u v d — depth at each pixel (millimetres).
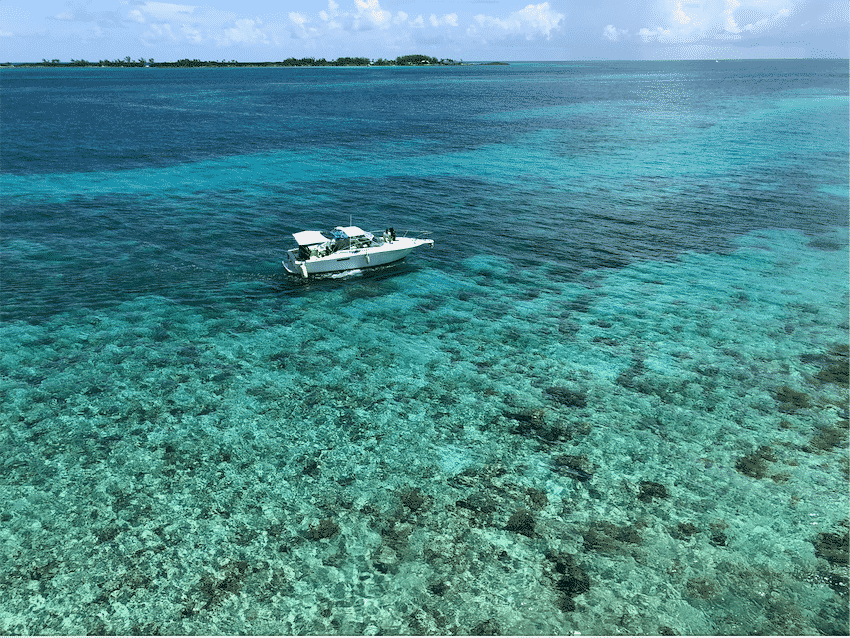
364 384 22422
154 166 58031
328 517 15961
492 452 18703
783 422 20109
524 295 30328
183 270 32438
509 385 22422
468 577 14195
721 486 17172
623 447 18922
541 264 34406
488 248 36844
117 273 31688
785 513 16125
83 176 53125
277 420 20109
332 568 14391
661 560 14688
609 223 41750
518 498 16734
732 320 27453
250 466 17844
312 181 53406
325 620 13078
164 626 12844
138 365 23141
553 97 137625
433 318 27828
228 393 21578
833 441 19094
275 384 22266
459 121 93688
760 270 33312
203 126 86062
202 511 16047
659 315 28016
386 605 13453
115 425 19500
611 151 67750
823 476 17516
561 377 22969
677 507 16391
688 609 13391
